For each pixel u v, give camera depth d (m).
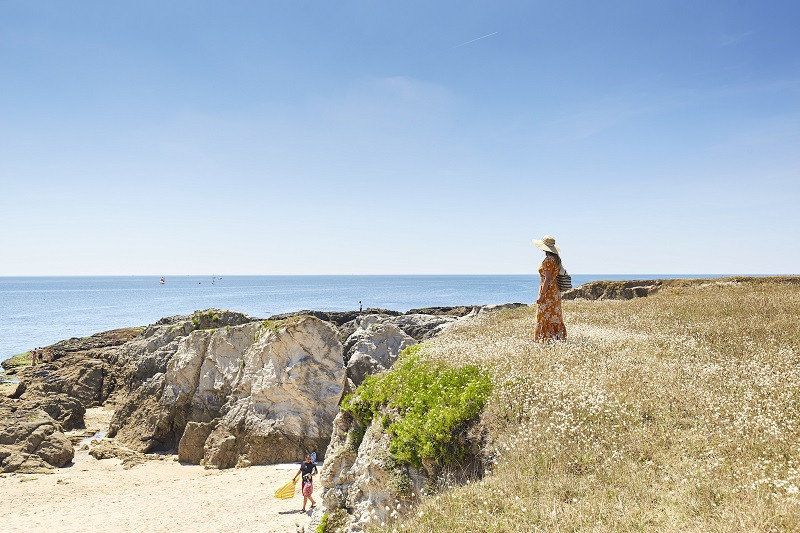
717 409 10.11
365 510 12.69
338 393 31.02
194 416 33.00
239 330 34.59
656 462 8.84
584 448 9.70
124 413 35.62
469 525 7.84
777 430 8.94
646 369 13.56
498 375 13.74
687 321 21.30
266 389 30.55
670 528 6.84
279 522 19.73
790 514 6.50
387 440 13.33
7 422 30.84
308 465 21.58
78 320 119.94
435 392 13.70
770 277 36.91
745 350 15.21
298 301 173.75
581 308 30.78
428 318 48.41
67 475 27.47
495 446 10.87
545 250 18.30
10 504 22.75
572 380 12.66
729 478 7.82
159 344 43.25
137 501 23.00
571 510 7.71
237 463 28.75
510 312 33.56
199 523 20.12
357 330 42.50
